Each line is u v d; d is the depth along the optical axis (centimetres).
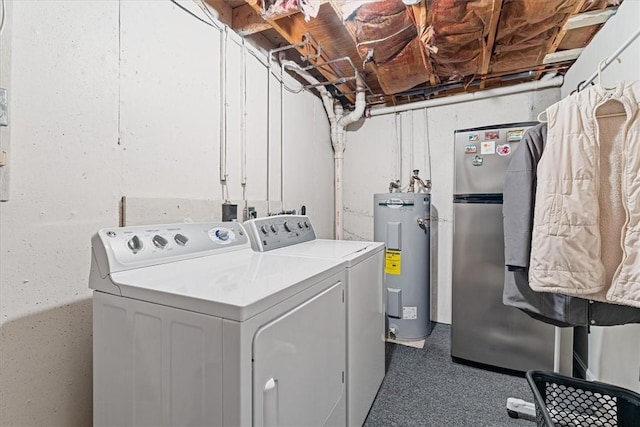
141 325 86
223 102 180
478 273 208
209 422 73
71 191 111
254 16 193
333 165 322
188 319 77
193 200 159
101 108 120
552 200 122
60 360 108
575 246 116
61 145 108
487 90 272
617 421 132
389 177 314
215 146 175
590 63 197
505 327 201
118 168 126
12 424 96
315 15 169
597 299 116
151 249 111
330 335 115
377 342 178
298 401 92
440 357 226
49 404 105
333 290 118
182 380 78
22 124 98
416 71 240
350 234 329
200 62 165
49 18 104
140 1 135
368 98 309
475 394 179
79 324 113
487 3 160
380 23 183
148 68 138
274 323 81
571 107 120
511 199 146
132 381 87
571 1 161
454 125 288
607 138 115
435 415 161
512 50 215
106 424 92
